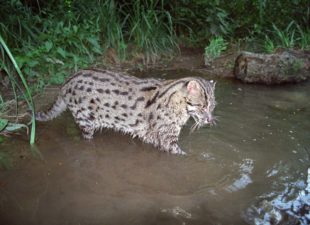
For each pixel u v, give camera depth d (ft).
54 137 4.83
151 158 4.48
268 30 7.82
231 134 4.92
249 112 5.48
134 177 4.10
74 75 4.78
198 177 4.10
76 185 3.93
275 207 3.59
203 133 4.97
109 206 3.60
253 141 4.76
